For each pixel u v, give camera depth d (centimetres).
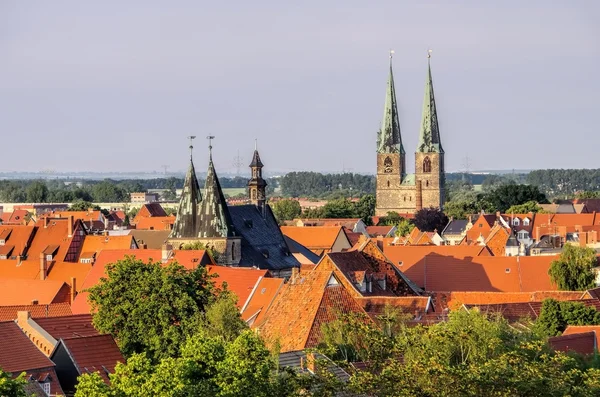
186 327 16838
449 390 10925
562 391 11025
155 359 16925
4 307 19812
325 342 13388
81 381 11556
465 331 12488
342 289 16438
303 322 15675
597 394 11212
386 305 17625
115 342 16338
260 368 11388
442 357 11725
